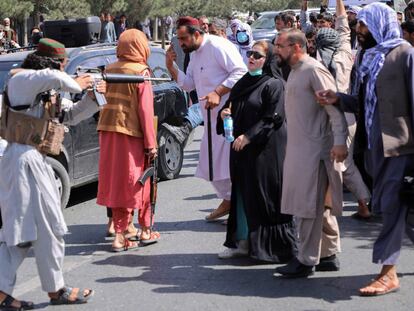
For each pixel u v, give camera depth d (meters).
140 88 7.89
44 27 11.85
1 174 6.23
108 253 8.09
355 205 9.78
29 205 6.14
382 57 6.23
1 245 6.30
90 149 10.02
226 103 7.71
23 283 7.20
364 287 6.60
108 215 8.71
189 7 53.44
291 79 6.67
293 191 6.68
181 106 11.84
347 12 11.29
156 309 6.41
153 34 55.72
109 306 6.52
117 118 7.89
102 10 38.06
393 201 6.25
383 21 6.31
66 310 6.44
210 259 7.74
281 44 6.62
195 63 8.78
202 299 6.60
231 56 8.51
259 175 7.27
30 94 6.18
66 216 9.82
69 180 9.61
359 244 8.09
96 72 7.99
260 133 7.22
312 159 6.57
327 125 6.61
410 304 6.31
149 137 7.95
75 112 6.68
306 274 6.98
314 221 6.75
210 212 9.73
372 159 6.40
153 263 7.69
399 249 6.35
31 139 6.19
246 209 7.35
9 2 29.19
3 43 23.06
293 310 6.27
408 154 6.18
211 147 8.73
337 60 9.09
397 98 6.14
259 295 6.64
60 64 6.43
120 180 7.97
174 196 10.70
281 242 7.38
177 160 11.91
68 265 7.71
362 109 6.52
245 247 7.68
